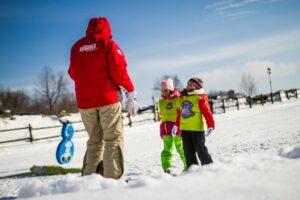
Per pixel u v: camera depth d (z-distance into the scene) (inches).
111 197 77.1
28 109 1895.9
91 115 155.7
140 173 246.1
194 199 69.5
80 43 158.4
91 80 152.5
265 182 76.7
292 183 74.8
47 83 1824.6
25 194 108.2
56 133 938.1
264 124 565.6
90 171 157.2
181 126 207.8
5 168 402.0
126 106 159.3
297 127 437.7
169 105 241.3
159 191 77.0
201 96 203.2
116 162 147.8
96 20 158.2
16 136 867.4
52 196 87.6
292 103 1240.2
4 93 1889.8
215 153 300.2
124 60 155.8
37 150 596.7
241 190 72.3
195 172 92.8
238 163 97.4
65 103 1882.4
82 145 599.2
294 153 109.9
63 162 361.1
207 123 198.2
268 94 1555.1
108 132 150.9
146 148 451.8
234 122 709.3
